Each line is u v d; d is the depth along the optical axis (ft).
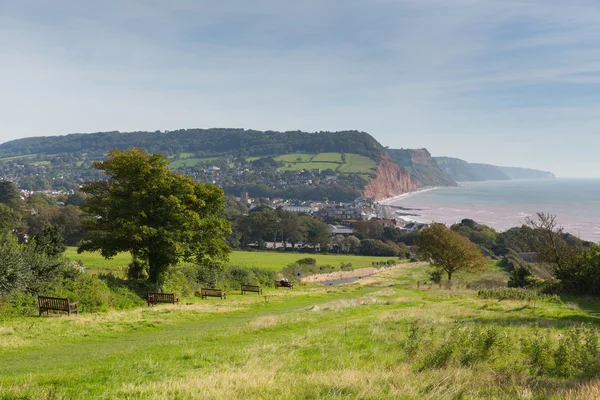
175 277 143.02
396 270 326.24
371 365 37.32
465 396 27.48
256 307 111.14
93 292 99.14
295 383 29.91
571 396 26.37
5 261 82.89
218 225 134.41
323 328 64.28
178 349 51.11
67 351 55.36
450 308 89.61
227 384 29.73
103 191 132.26
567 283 136.46
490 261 339.57
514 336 47.03
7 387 29.78
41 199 511.40
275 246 487.61
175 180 129.39
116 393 28.66
